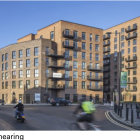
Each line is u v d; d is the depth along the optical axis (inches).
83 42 2329.0
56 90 2159.2
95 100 2354.8
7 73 2329.0
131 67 2800.2
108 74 3161.9
